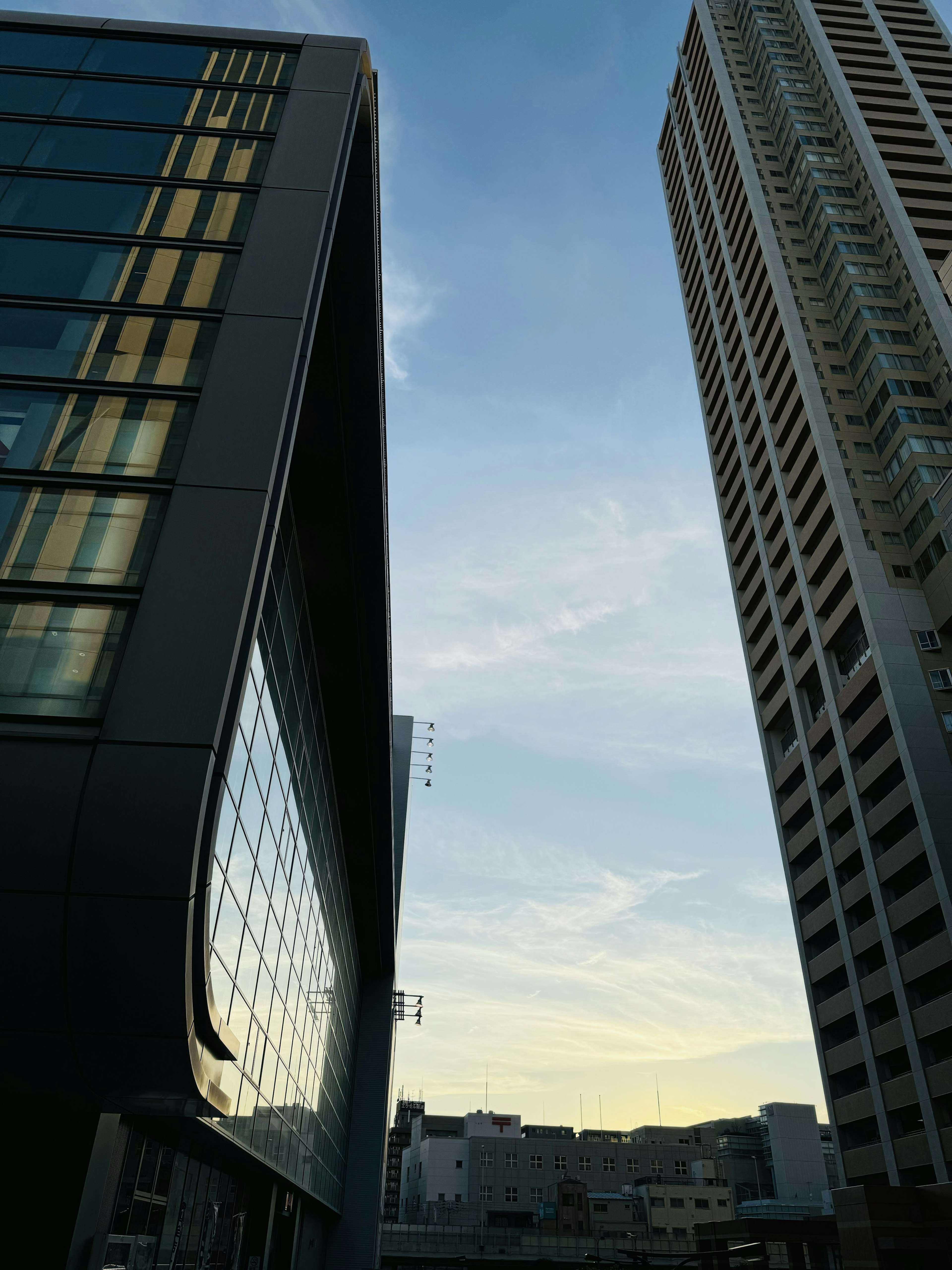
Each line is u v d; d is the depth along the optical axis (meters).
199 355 16.92
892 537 66.25
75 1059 12.39
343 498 28.17
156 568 13.95
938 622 61.75
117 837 11.64
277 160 20.70
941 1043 52.06
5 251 18.09
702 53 106.19
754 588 81.88
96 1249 14.07
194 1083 12.91
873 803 60.47
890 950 55.41
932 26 95.50
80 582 13.86
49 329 16.95
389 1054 61.19
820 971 63.28
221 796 12.57
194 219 19.36
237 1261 26.31
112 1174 15.56
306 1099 33.91
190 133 21.27
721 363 92.06
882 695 59.47
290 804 27.36
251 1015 21.75
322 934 37.31
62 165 19.97
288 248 18.77
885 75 89.38
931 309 71.56
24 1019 11.79
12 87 21.53
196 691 12.76
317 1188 39.06
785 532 76.62
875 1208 42.69
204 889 12.12
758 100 98.88
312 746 32.47
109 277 17.95
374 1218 54.28
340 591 30.62
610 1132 133.75
